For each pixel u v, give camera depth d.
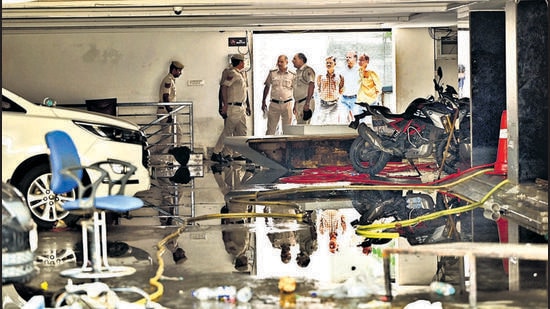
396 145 12.45
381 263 6.57
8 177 8.34
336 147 14.41
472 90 11.66
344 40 19.08
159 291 5.55
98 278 6.15
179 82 18.84
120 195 6.29
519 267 6.26
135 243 7.65
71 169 6.01
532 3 9.72
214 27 16.48
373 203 10.02
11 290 5.77
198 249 7.29
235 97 17.95
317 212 9.38
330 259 6.79
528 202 8.94
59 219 8.54
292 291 5.60
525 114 9.66
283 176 13.46
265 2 11.83
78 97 18.84
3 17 12.47
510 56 9.81
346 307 5.14
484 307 5.14
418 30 18.22
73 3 11.90
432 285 5.55
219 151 18.06
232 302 5.32
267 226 8.49
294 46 18.97
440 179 12.03
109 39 18.81
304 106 18.61
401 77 18.30
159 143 18.33
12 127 8.38
